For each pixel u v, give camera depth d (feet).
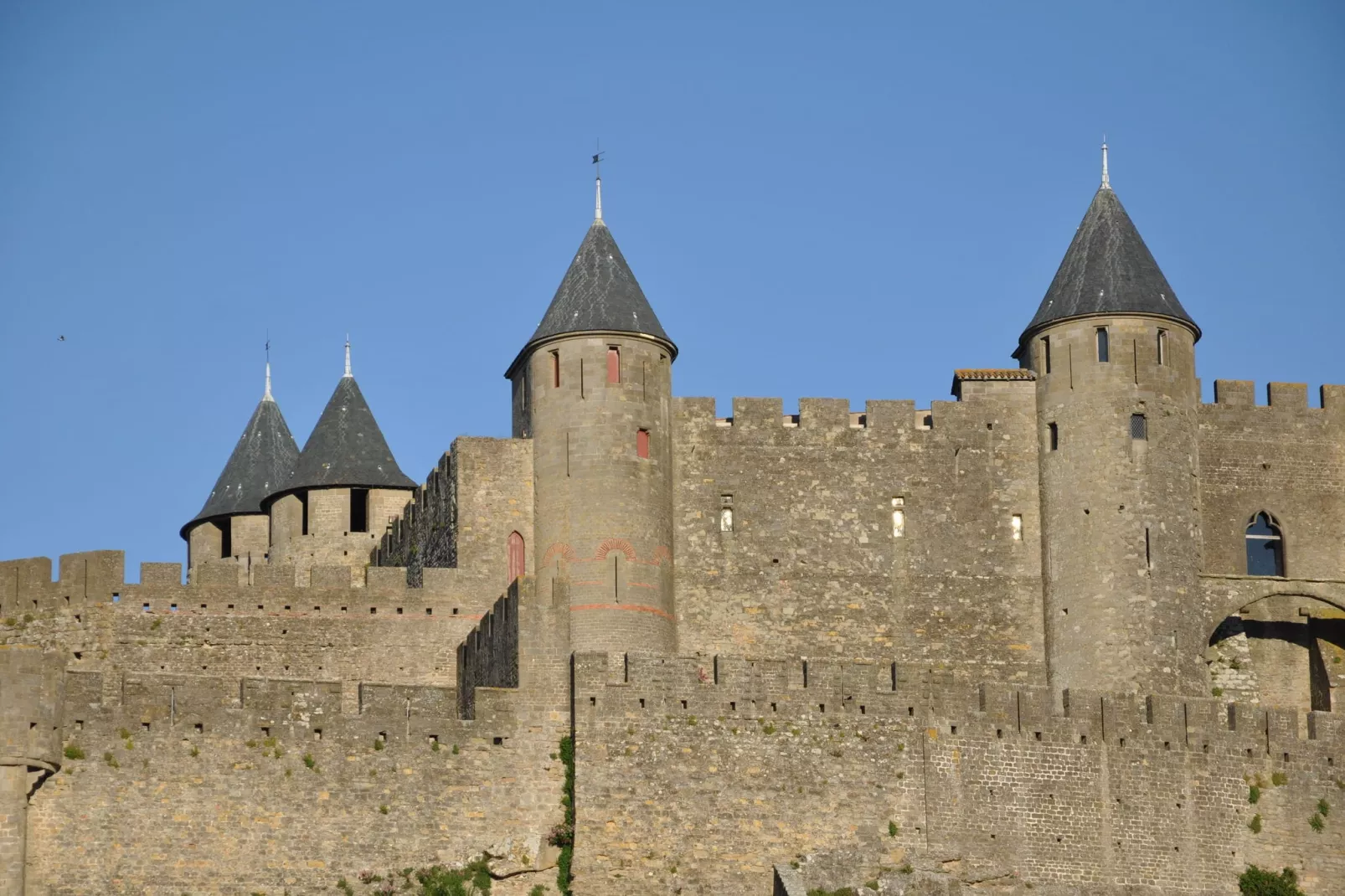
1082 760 286.87
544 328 318.65
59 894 260.42
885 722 283.18
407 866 270.26
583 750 277.03
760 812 278.26
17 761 259.60
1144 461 320.70
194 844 264.72
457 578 313.94
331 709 271.90
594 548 310.04
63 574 310.04
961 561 323.16
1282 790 291.99
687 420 323.37
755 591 319.47
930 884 275.80
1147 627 314.96
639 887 274.36
